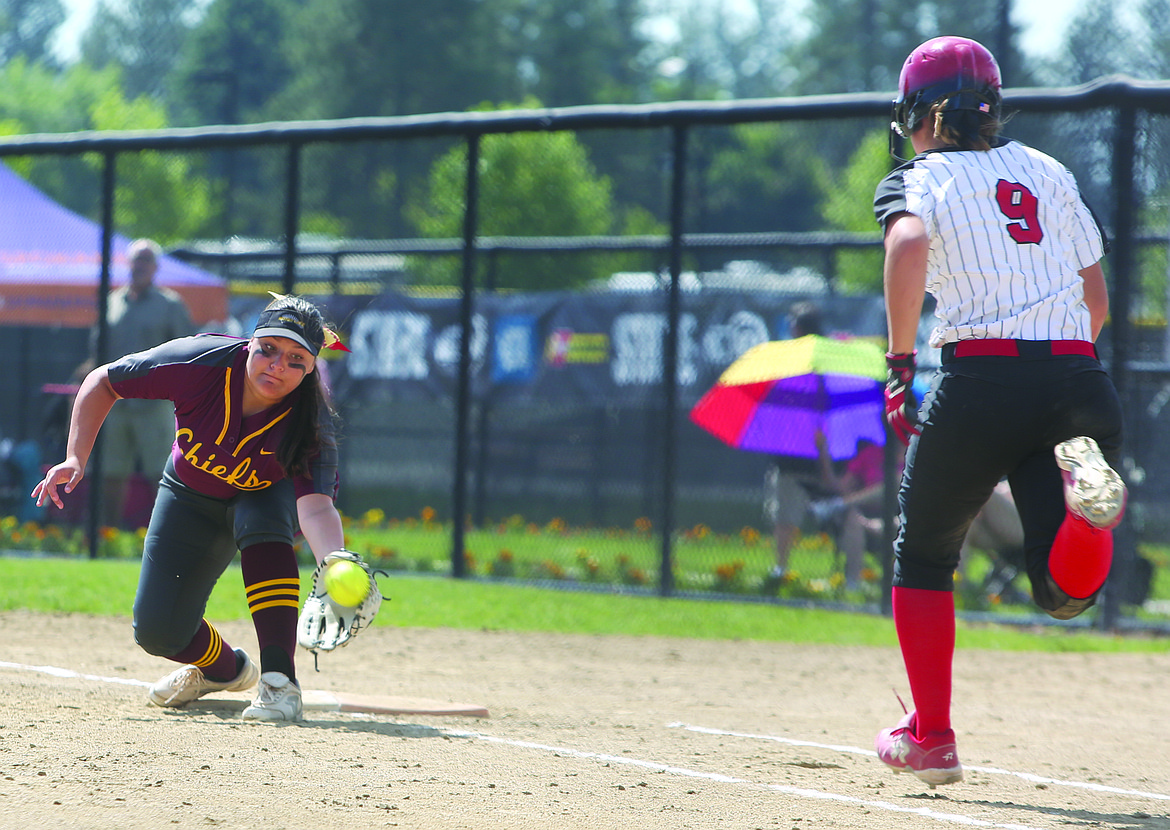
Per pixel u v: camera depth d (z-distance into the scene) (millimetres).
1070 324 12141
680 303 34688
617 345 47344
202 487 15977
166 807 10594
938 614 12664
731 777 13906
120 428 40344
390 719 17109
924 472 12352
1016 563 33812
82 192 65812
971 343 12109
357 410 47844
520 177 74438
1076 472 11062
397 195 88562
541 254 50125
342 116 182125
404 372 48375
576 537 46250
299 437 15242
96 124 120812
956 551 12797
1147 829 11867
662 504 34562
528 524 48875
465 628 28859
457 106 183250
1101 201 31797
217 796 11109
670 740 16766
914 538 12625
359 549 40500
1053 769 15680
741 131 164500
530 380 48344
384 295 48531
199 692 16938
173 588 16062
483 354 48469
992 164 12531
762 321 45219
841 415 36375
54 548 40125
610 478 48031
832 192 102062
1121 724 20000
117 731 14125
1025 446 12047
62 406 43656
